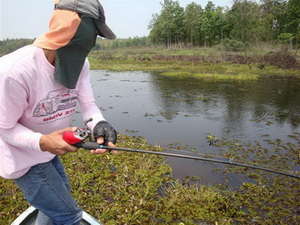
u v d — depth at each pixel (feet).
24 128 5.07
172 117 22.56
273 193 11.13
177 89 35.42
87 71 6.65
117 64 69.56
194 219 9.34
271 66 58.80
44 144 4.99
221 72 53.16
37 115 5.21
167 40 173.58
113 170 12.60
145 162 13.25
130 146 15.61
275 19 122.31
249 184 11.76
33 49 4.74
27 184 5.75
